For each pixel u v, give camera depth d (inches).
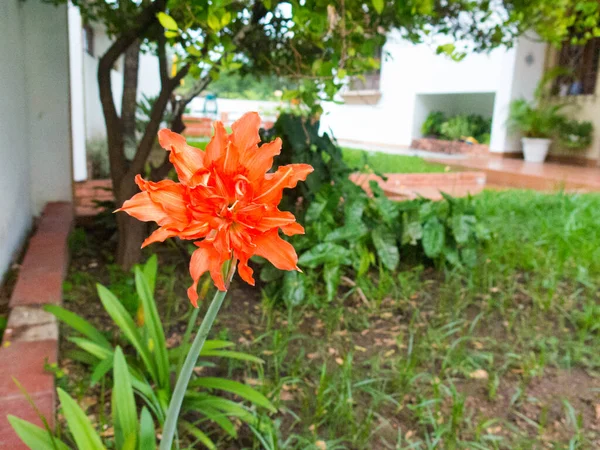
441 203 182.4
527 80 466.3
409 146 575.8
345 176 176.2
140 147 155.5
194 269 42.8
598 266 167.5
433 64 535.8
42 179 197.2
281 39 156.6
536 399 108.3
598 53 432.1
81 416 65.8
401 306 147.3
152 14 141.9
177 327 130.5
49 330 105.7
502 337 133.0
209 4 98.2
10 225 150.9
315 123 172.4
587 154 436.5
